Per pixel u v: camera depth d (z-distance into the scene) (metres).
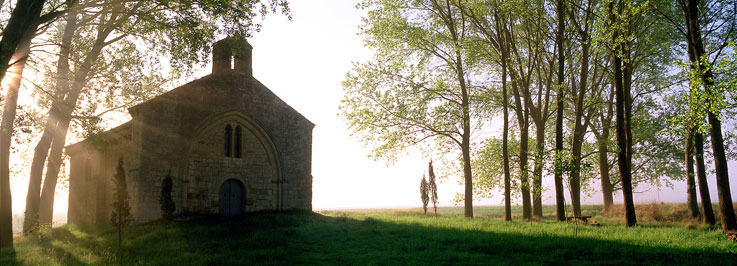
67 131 27.38
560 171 19.81
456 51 27.34
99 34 24.14
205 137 27.27
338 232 20.11
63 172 31.38
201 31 19.61
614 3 20.39
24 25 15.15
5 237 19.41
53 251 17.70
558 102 24.08
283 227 22.30
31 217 24.42
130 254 15.89
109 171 28.94
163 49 22.72
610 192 32.16
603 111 33.25
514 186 23.42
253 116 29.38
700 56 17.41
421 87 29.78
